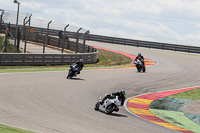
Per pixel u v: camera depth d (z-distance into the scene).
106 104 40.94
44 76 70.12
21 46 126.50
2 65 81.81
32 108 38.28
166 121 42.72
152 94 63.97
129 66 114.69
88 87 62.34
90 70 91.12
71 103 45.69
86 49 140.12
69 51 134.88
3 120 30.27
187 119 45.44
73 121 33.84
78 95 53.22
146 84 74.12
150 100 58.47
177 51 187.12
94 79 73.75
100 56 136.38
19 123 29.78
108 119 37.78
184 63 133.25
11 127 27.61
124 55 151.62
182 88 72.56
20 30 108.19
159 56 158.75
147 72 95.62
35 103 41.81
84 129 30.47
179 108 53.12
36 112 36.19
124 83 72.50
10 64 83.75
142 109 50.28
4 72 70.25
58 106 42.00
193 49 182.25
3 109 35.59
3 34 130.62
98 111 42.59
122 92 40.94
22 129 27.31
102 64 115.25
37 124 30.20
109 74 85.25
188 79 86.69
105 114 40.97
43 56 92.31
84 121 34.62
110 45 197.38
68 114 37.53
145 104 54.69
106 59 130.62
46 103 42.88
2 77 62.16
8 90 48.97
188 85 76.94
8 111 34.84
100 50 161.62
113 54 150.00
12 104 39.19
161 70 103.81
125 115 42.66
